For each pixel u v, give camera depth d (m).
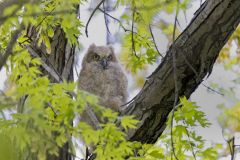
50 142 5.32
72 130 5.79
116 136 6.19
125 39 8.98
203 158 7.53
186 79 7.89
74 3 7.91
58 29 9.41
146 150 7.26
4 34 7.48
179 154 7.52
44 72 8.82
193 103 7.30
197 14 7.79
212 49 7.75
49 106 6.21
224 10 7.57
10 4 4.89
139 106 8.11
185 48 7.78
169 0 6.45
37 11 4.99
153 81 8.05
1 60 5.05
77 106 5.96
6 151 5.34
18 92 5.71
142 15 7.83
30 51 7.74
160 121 8.07
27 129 5.38
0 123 5.52
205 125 7.28
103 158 6.39
